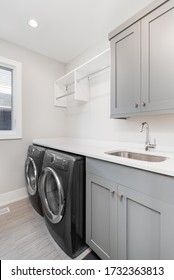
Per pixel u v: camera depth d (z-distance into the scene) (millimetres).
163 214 823
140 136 1727
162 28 1165
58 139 2863
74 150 1530
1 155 2279
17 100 2355
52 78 2766
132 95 1396
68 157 1390
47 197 1652
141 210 942
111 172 1127
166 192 810
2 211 2078
